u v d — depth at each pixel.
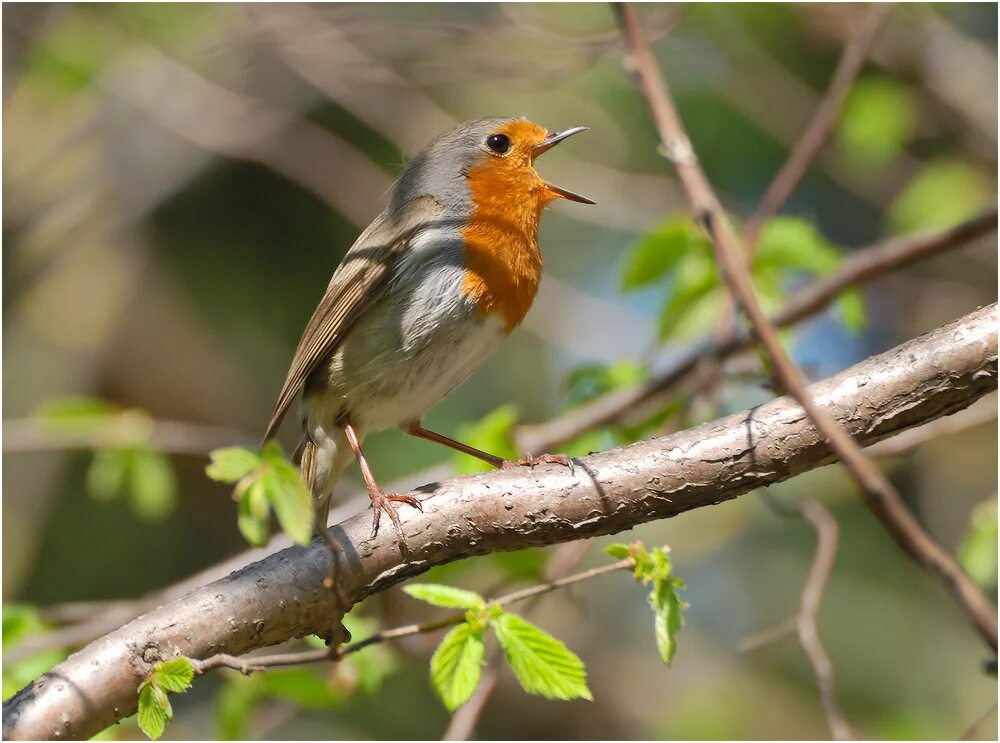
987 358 5.25
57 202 12.98
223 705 7.77
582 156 12.86
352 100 12.20
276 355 13.06
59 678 5.17
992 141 12.03
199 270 13.15
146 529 12.66
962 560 7.86
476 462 8.06
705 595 13.52
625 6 5.32
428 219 7.42
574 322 11.95
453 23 9.86
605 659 13.61
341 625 5.58
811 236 8.88
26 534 12.12
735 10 12.23
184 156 12.95
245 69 11.83
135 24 12.48
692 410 8.41
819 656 6.79
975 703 12.01
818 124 8.36
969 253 13.07
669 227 8.66
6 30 12.64
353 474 12.14
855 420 5.39
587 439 8.52
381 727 11.98
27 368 12.95
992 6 13.43
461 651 4.92
